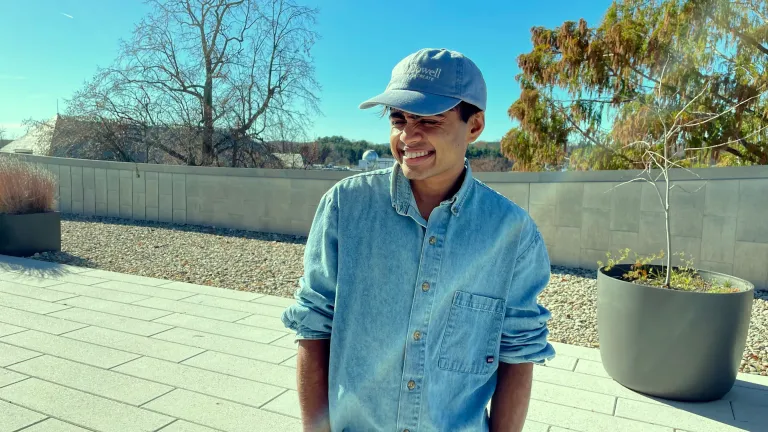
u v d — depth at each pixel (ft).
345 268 4.15
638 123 33.32
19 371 12.22
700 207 21.56
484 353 4.40
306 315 4.26
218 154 53.42
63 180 42.39
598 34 38.96
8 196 26.09
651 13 36.88
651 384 11.69
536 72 41.39
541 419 10.71
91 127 50.26
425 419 4.07
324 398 4.31
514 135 43.24
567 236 24.70
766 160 32.83
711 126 32.42
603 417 10.80
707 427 10.43
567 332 16.31
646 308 11.59
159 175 38.37
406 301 4.08
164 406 10.80
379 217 4.17
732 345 11.21
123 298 18.71
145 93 50.83
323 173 32.58
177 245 29.73
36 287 19.76
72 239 30.71
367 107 4.29
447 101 3.88
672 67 33.42
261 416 10.51
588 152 39.91
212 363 13.08
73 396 11.09
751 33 32.71
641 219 22.80
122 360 13.07
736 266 20.93
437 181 4.20
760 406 11.37
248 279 22.27
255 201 35.12
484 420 4.53
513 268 4.44
